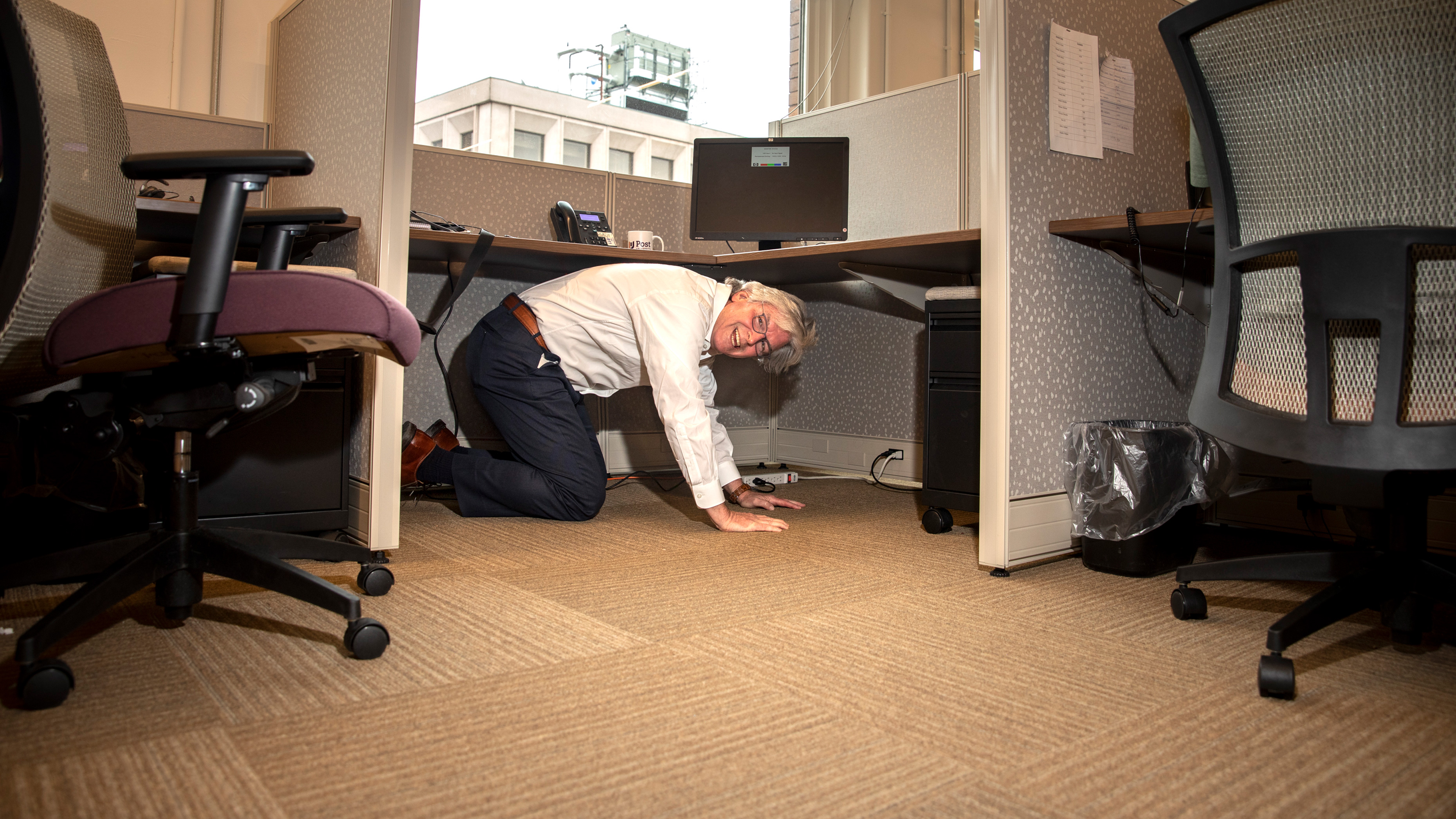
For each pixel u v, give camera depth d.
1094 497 1.66
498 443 2.65
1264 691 1.02
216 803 0.73
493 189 2.57
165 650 1.12
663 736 0.88
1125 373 1.89
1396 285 1.04
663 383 1.90
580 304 2.05
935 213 2.54
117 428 1.04
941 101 2.52
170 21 2.46
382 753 0.83
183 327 0.93
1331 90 1.09
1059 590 1.52
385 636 1.10
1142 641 1.24
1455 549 1.81
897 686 1.04
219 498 1.63
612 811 0.73
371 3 1.64
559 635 1.21
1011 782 0.80
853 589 1.49
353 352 1.33
